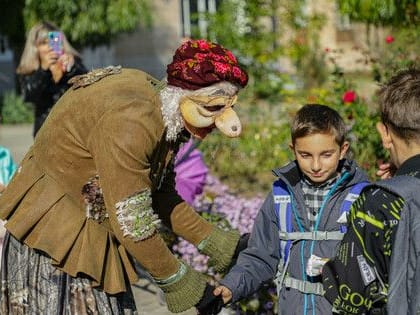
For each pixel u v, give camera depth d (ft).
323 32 70.38
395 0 24.64
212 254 12.75
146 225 10.68
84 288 11.29
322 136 11.87
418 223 9.57
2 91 82.23
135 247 10.71
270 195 12.76
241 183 33.24
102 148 10.61
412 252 9.57
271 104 41.24
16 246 11.67
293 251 12.33
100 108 10.83
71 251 11.12
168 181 12.46
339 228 12.13
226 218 20.08
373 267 9.97
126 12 65.00
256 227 12.76
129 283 11.73
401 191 9.75
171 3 88.07
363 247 9.98
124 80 11.16
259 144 35.94
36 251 11.47
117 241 11.55
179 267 11.16
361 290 10.02
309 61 49.65
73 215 11.15
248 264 12.41
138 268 22.82
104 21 65.05
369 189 10.14
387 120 10.42
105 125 10.63
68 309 11.28
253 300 17.25
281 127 36.37
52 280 11.37
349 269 10.07
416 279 9.47
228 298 12.00
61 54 21.80
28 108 67.15
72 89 11.44
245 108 40.29
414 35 27.30
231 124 10.81
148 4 69.26
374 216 9.91
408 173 10.08
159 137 10.81
